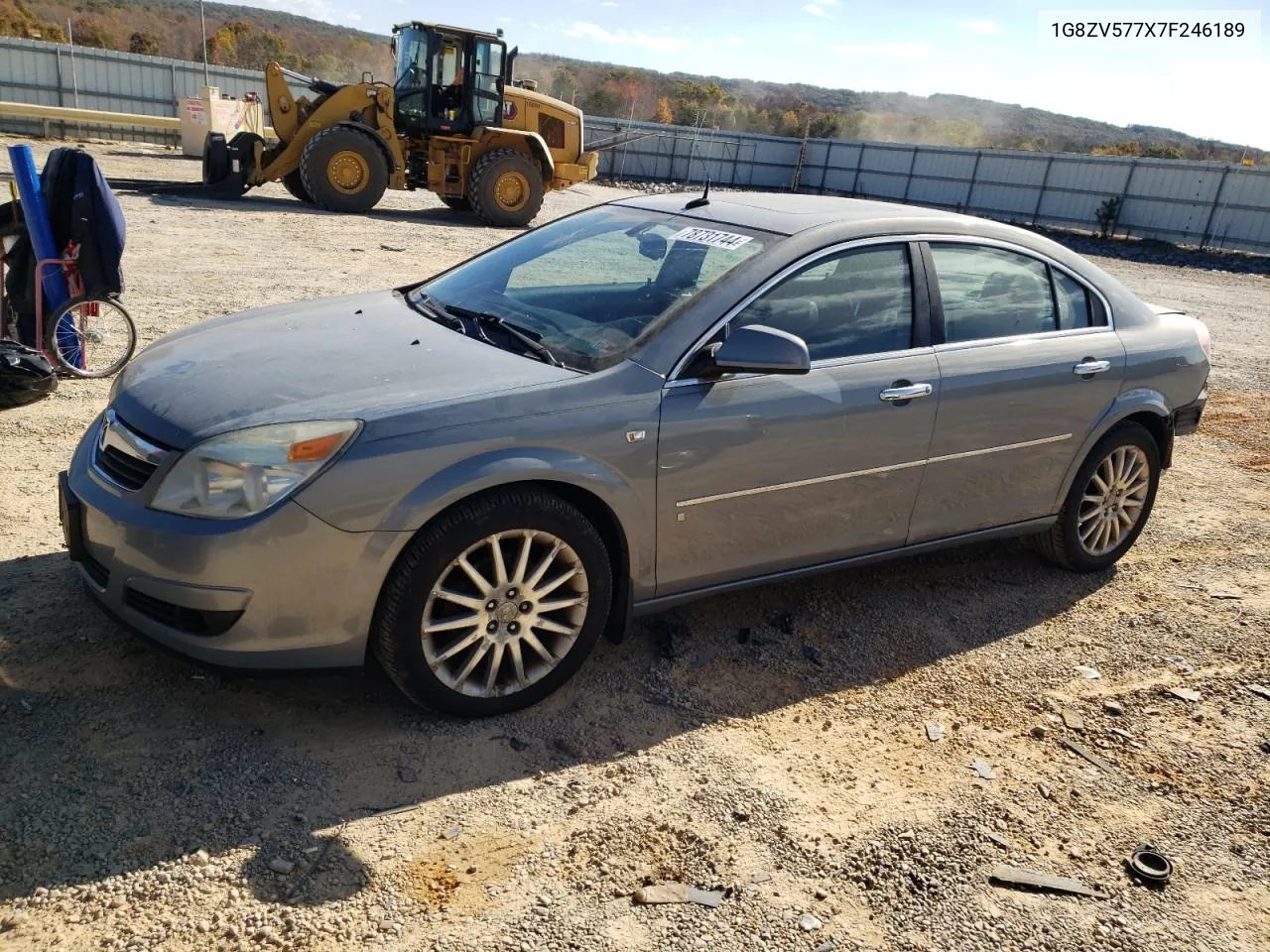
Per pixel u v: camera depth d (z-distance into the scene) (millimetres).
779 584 4355
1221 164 27328
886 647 3930
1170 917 2605
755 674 3621
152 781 2721
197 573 2697
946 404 3836
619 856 2627
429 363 3191
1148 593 4637
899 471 3816
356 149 17016
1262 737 3500
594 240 4082
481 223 18172
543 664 3223
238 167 18234
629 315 3455
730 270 3498
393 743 2998
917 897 2588
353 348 3338
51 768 2727
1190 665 3986
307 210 17062
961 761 3223
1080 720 3531
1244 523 5668
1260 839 2955
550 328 3510
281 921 2303
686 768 3027
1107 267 21766
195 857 2465
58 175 6133
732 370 3182
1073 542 4605
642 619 3920
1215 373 9844
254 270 10672
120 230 6230
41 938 2186
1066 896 2646
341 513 2727
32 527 4117
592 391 3111
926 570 4672
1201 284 20047
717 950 2346
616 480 3127
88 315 6371
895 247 3840
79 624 3412
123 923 2252
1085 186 30750
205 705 3076
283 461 2719
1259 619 4438
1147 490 4789
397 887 2445
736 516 3467
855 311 3697
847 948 2393
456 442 2857
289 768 2838
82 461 3117
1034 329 4234
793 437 3475
